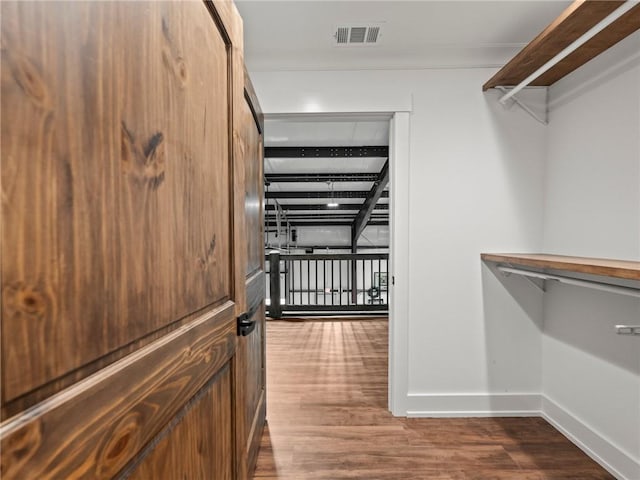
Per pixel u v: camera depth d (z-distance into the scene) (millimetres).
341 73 1979
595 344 1605
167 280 592
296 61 1940
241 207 1032
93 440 402
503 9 1554
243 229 1061
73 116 381
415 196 2000
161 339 573
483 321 2018
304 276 8711
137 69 502
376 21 1629
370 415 2012
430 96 1980
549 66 1451
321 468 1549
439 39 1777
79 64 390
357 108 1979
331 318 4156
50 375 346
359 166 4148
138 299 505
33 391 327
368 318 4164
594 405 1609
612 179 1495
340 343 3301
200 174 735
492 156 1984
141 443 505
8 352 304
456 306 2014
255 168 1694
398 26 1667
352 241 8547
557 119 1860
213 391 822
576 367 1731
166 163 587
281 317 4188
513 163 1984
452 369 2018
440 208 2002
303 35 1731
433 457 1621
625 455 1439
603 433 1554
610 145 1507
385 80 1979
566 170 1789
